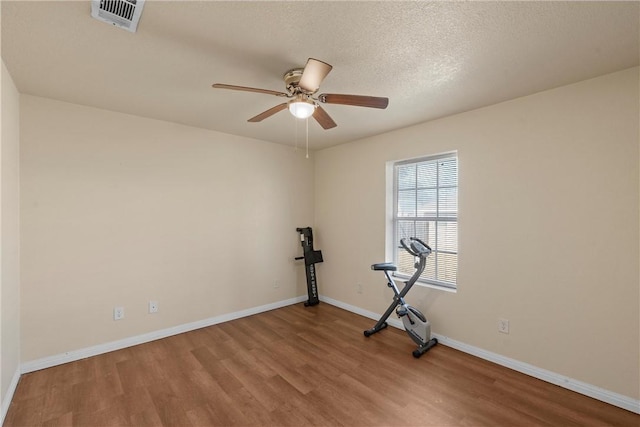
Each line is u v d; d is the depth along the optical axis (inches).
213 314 141.1
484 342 107.7
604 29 62.5
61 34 65.0
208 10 57.3
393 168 144.1
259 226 158.1
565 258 89.9
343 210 164.4
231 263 147.3
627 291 80.0
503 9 56.6
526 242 97.7
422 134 126.4
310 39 66.9
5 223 78.5
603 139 83.3
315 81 69.9
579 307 87.4
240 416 77.9
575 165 88.0
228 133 145.2
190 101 103.7
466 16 58.7
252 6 56.1
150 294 122.8
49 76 85.0
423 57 74.3
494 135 104.8
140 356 109.3
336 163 168.7
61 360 103.1
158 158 124.7
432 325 123.6
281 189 167.3
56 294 102.5
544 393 87.1
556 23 60.7
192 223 134.4
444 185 124.7
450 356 109.7
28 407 80.4
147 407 81.1
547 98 93.0
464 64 77.6
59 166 103.2
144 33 64.8
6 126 79.8
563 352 90.3
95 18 59.5
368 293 150.7
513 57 74.0
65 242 104.3
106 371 98.7
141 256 120.5
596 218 84.6
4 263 77.5
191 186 134.0
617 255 81.4
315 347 117.3
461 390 88.7
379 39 66.8
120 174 115.6
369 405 82.1
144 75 84.6
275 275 165.2
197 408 80.9
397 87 91.3
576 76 83.8
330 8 56.6
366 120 122.7
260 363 104.7
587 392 85.6
